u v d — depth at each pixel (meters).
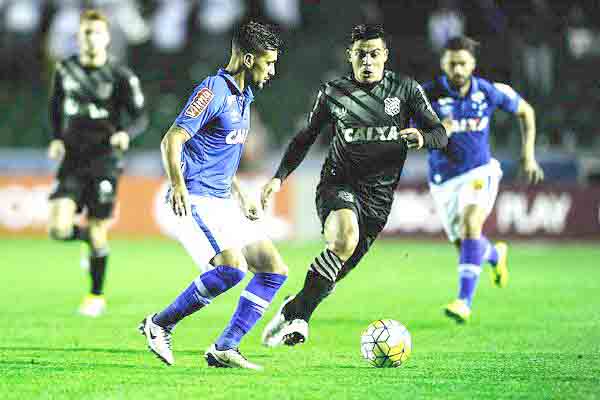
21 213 60.12
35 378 18.28
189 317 28.62
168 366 19.67
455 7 69.56
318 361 20.52
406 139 20.36
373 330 19.83
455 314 26.28
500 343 23.45
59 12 69.44
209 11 71.19
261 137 60.53
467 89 27.28
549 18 69.06
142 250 54.16
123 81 29.09
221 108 18.78
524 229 56.94
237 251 18.94
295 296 20.62
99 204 29.16
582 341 23.80
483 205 27.52
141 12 72.25
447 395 16.81
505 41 68.25
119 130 29.55
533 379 18.44
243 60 18.95
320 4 74.31
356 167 21.50
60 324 26.83
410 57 69.38
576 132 65.94
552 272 43.47
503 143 65.56
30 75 73.12
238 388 17.30
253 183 58.41
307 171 59.03
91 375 18.59
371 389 17.30
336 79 21.62
